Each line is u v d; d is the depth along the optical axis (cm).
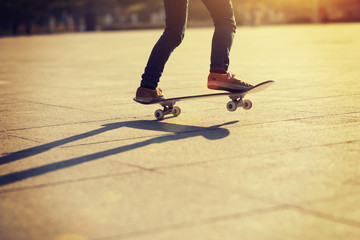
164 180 349
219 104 658
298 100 670
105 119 578
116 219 285
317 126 507
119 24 6962
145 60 1480
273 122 529
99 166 388
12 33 6388
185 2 536
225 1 530
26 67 1337
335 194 316
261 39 2477
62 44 2669
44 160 411
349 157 396
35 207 308
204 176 355
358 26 4225
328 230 264
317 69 1073
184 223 277
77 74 1126
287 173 358
